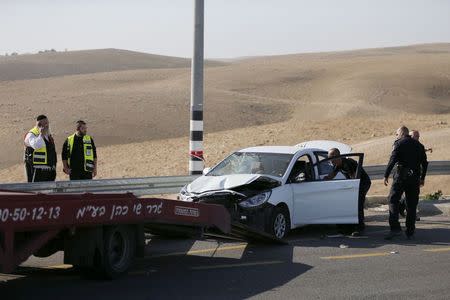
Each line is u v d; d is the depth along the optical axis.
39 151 18.92
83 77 120.12
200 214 13.79
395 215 16.97
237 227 14.88
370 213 21.84
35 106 71.81
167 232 15.88
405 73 117.38
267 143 44.06
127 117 67.06
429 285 12.16
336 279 12.55
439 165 26.58
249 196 16.28
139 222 12.52
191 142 22.84
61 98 77.31
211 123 70.62
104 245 12.04
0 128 59.47
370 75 116.19
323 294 11.41
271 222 16.27
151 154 43.88
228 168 17.81
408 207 17.09
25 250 10.81
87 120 64.38
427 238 17.33
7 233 10.43
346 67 129.75
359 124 49.31
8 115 66.94
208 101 81.94
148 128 63.28
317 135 45.69
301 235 17.80
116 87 108.56
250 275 12.81
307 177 17.42
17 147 51.44
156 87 99.81
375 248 15.83
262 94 108.19
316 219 17.27
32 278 12.38
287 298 11.11
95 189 19.34
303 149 17.94
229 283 12.11
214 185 16.58
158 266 13.58
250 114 77.06
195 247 15.73
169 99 78.44
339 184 17.56
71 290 11.43
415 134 17.59
